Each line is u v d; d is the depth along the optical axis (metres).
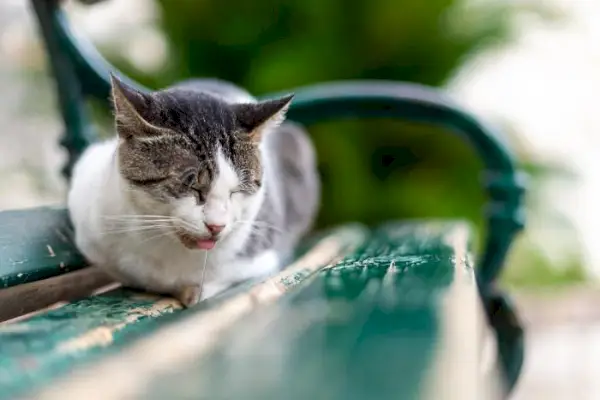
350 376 1.08
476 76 7.19
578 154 7.48
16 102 6.06
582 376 5.54
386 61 6.80
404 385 1.02
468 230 4.63
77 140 3.52
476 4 6.87
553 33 7.45
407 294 1.77
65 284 2.54
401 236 3.95
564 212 7.32
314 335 1.36
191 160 2.55
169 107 2.63
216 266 2.65
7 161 6.02
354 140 6.60
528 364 5.80
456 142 6.63
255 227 2.97
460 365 1.13
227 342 1.35
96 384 1.11
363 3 6.58
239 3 6.76
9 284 2.17
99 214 2.57
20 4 5.84
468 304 1.64
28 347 1.36
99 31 6.80
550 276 7.50
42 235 2.66
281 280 2.16
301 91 3.67
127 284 2.65
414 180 6.84
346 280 2.05
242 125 2.75
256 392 1.02
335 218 6.67
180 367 1.19
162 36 7.04
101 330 1.52
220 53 6.95
